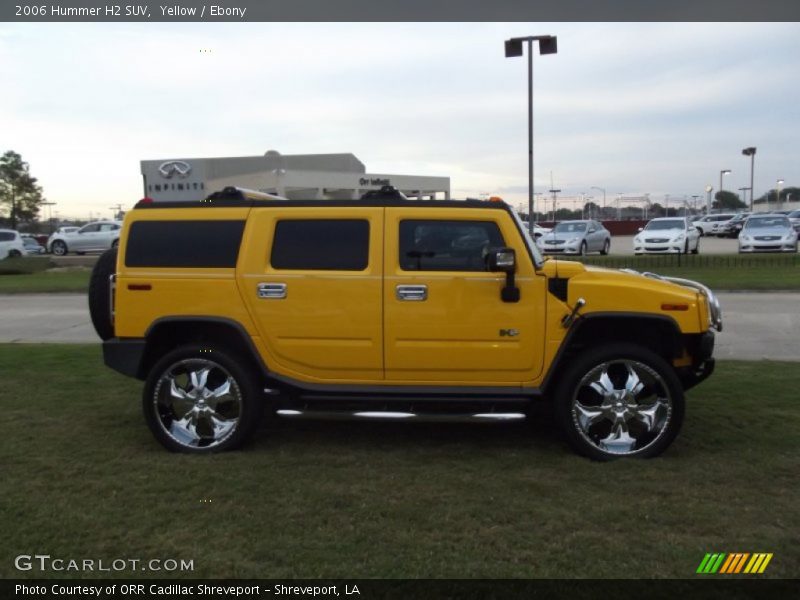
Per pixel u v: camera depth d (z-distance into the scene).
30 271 26.28
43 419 5.89
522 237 4.86
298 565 3.38
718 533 3.71
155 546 3.57
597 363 4.80
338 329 4.90
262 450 5.11
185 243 5.02
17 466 4.73
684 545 3.57
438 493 4.26
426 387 4.93
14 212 70.62
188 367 5.06
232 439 5.01
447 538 3.65
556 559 3.43
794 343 9.86
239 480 4.47
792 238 26.78
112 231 35.91
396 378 4.95
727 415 5.88
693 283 5.42
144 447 5.16
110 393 6.80
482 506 4.05
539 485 4.38
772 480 4.44
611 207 74.56
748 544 3.58
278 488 4.34
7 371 7.84
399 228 4.91
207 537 3.67
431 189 57.44
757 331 10.90
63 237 35.84
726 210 96.88
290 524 3.82
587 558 3.43
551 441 5.31
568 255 27.75
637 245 27.45
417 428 5.68
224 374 5.06
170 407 5.09
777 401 6.32
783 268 21.44
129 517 3.91
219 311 4.96
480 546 3.56
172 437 5.04
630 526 3.79
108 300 5.25
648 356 4.78
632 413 4.86
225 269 4.96
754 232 27.41
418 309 4.85
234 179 46.47
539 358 4.84
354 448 5.16
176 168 41.94
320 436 5.46
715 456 4.89
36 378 7.48
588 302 4.79
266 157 51.38
